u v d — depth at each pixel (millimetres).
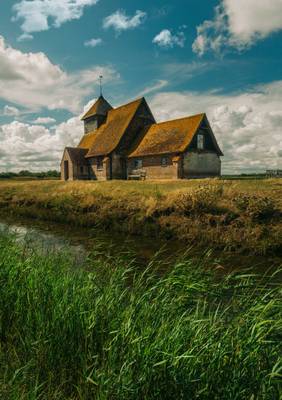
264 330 3395
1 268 5227
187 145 31406
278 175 33562
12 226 15305
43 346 3652
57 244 11516
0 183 34062
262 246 10141
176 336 3295
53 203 18969
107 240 12461
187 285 4438
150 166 35000
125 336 3438
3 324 4301
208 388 2990
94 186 22266
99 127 48094
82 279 5047
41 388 3244
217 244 10984
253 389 2967
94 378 3211
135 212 14492
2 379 3184
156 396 2984
